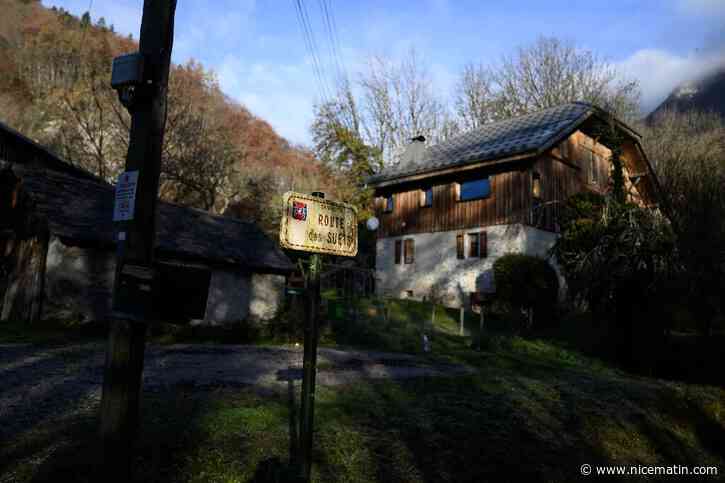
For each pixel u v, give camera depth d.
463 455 5.21
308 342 3.78
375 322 15.92
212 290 14.86
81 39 34.56
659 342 12.77
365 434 5.30
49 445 4.14
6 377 6.43
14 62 36.81
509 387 8.34
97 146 30.61
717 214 11.64
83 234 12.23
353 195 34.81
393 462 4.80
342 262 27.66
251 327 13.42
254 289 16.09
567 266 13.88
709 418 8.58
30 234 13.51
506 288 18.16
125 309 2.72
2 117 33.00
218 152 32.81
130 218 2.84
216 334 12.59
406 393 7.28
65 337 10.30
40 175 14.07
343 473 4.38
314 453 4.61
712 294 11.88
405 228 25.08
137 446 4.17
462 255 22.08
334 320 15.27
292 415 5.59
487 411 6.73
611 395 8.60
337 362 9.82
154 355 9.27
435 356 11.83
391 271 25.36
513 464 5.29
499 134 24.73
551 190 21.48
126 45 36.22
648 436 7.20
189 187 32.66
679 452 7.07
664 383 10.77
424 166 23.70
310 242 3.77
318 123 37.69
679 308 12.73
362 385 7.54
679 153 14.80
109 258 12.98
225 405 5.63
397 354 11.88
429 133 39.38
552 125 21.80
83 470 3.70
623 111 33.50
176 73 32.47
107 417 2.65
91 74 31.28
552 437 6.27
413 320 17.91
